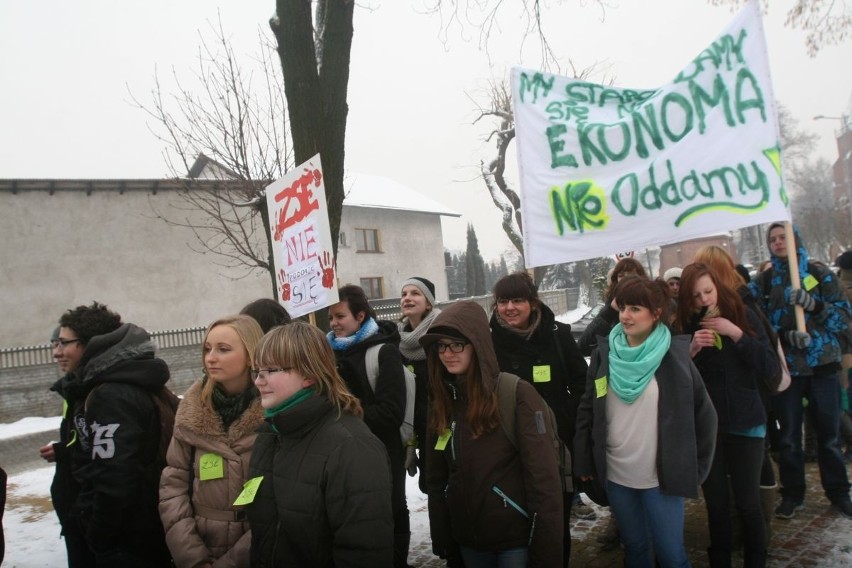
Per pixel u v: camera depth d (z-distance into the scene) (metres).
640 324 2.86
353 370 3.44
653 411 2.86
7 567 4.73
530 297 3.37
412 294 4.06
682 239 3.74
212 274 23.03
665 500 2.84
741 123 3.63
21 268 19.98
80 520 2.76
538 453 2.46
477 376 2.54
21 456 11.07
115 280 21.38
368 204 29.80
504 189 18.17
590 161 4.04
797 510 4.20
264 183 9.20
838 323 4.07
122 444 2.60
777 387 3.22
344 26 4.97
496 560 2.61
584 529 4.33
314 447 2.18
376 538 2.10
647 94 4.07
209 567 2.48
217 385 2.72
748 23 3.65
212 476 2.55
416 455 4.05
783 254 4.22
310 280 4.04
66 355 3.11
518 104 4.27
